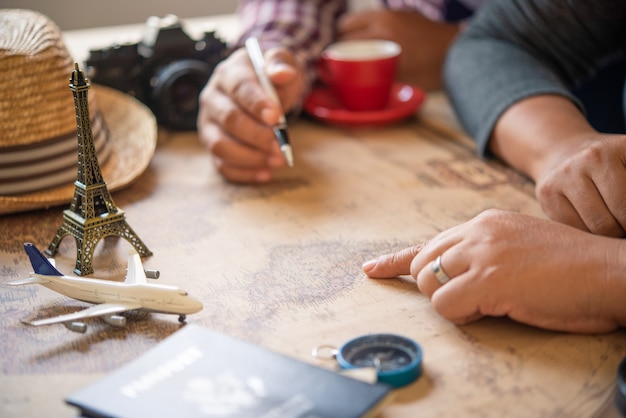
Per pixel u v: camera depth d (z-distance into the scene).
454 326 0.66
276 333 0.65
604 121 1.15
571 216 0.77
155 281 0.75
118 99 1.14
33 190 0.92
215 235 0.85
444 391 0.57
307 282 0.74
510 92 1.00
